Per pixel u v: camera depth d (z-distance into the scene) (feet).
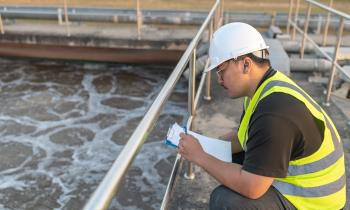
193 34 22.71
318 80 12.70
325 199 3.76
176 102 20.18
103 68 25.49
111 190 1.88
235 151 5.07
